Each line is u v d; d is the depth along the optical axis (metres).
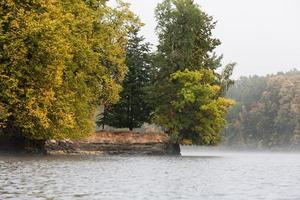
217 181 28.08
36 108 49.72
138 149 87.69
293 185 26.23
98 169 35.66
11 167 33.38
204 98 92.50
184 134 97.12
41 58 49.25
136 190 21.67
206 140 95.19
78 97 63.97
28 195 18.62
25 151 57.62
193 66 97.81
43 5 49.34
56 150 73.44
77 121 63.66
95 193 20.00
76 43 61.50
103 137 83.50
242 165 53.66
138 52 100.19
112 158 61.59
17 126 53.53
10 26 46.41
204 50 100.62
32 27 46.25
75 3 63.91
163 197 19.45
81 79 63.09
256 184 26.55
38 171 30.52
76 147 77.31
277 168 47.94
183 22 98.50
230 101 95.19
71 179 25.77
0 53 46.62
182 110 94.94
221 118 96.12
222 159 76.75
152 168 40.84
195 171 38.12
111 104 95.19
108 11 79.69
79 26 64.38
